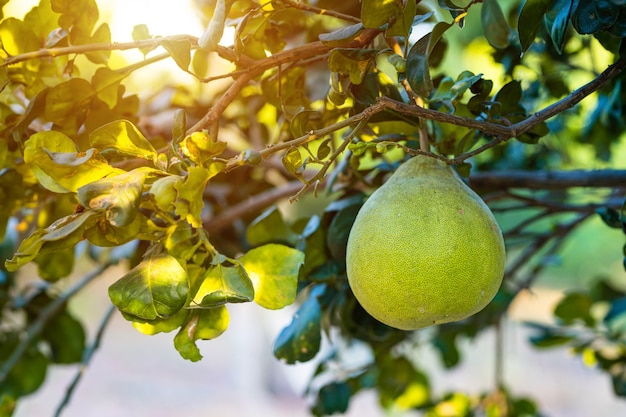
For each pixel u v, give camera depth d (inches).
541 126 37.3
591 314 62.4
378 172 40.7
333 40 31.6
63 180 30.1
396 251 29.8
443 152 37.7
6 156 37.0
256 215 57.4
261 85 40.0
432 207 30.2
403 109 30.1
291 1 34.3
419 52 30.8
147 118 54.1
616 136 55.1
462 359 70.6
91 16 35.9
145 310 29.4
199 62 35.4
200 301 30.1
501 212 49.7
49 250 28.8
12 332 54.9
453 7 32.5
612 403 181.8
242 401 202.4
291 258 33.1
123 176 28.9
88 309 256.4
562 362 210.4
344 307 42.9
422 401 64.6
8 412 54.1
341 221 39.9
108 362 237.3
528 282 58.9
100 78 35.5
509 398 60.6
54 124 36.6
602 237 161.8
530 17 32.7
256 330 201.2
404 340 58.0
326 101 39.1
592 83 31.3
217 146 29.5
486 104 35.1
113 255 52.3
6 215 39.8
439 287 29.5
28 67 37.4
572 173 47.4
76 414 186.4
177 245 31.9
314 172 55.1
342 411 55.2
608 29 31.7
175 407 196.1
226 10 32.7
